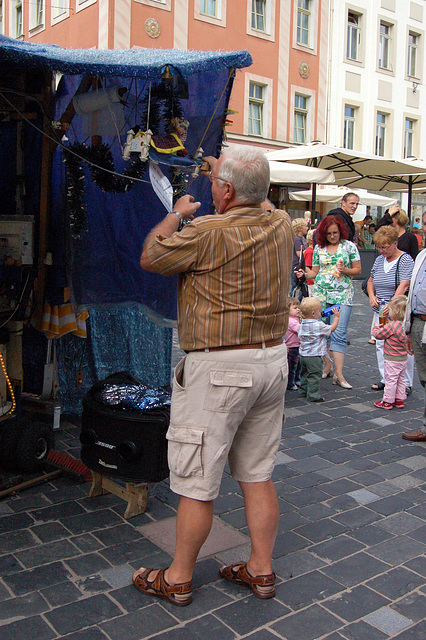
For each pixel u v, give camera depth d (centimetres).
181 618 246
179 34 1719
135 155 338
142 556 289
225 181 239
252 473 257
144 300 413
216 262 230
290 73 2048
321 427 494
